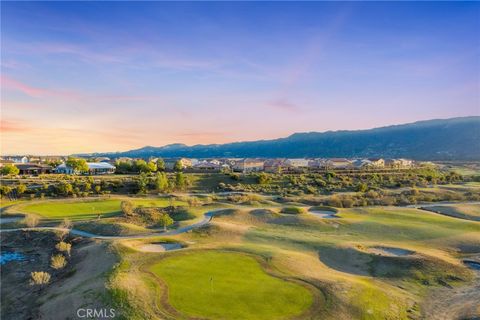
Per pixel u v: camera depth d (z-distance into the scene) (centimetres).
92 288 3281
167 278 3462
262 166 17812
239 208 8069
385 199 9425
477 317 2962
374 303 3109
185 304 2908
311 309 2881
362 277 3938
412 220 6838
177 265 3869
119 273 3566
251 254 4316
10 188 9250
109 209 7925
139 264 3900
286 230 6234
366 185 11531
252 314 2770
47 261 4994
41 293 3866
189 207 8062
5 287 4212
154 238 5341
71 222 6581
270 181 12412
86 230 6122
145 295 3048
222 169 16412
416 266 4188
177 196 10100
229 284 3334
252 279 3481
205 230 5825
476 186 12112
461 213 7969
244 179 12812
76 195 9612
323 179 12962
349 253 4722
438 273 4041
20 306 3625
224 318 2697
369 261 4447
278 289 3250
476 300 3353
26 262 5009
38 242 5694
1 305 3700
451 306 3241
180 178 11400
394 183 12400
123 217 6912
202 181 12475
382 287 3591
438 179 13462
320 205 8938
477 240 5406
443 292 3584
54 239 5734
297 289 3259
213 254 4303
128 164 16000
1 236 5922
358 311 2922
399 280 3888
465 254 4903
